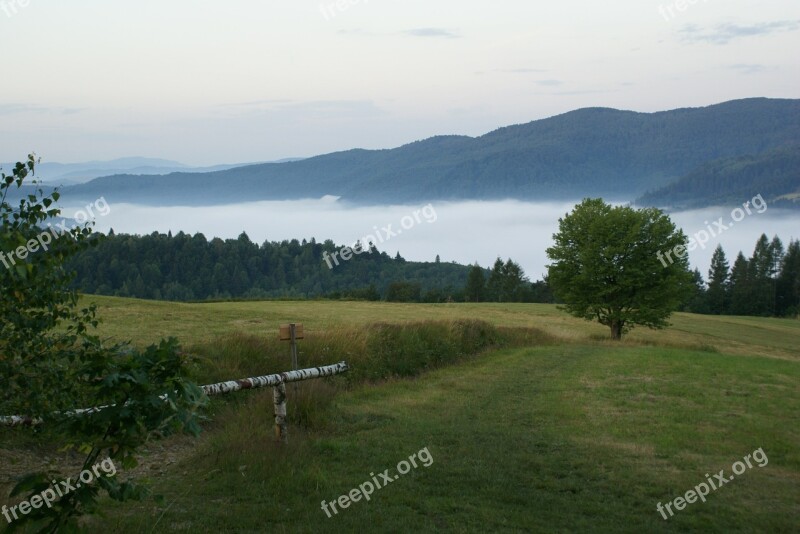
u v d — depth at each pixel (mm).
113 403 4059
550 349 24781
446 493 7258
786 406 13320
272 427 9195
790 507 7234
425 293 108750
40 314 5168
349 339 16078
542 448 9422
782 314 117562
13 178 5301
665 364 19703
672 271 46219
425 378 16500
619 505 7059
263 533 5797
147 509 6188
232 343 13586
